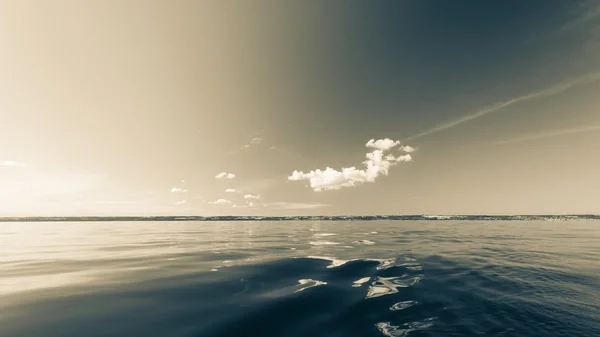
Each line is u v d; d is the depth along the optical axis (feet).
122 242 62.54
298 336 14.71
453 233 86.28
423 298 20.90
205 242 61.87
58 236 81.30
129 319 16.07
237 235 84.48
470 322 16.33
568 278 26.17
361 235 81.10
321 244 56.49
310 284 24.61
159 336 13.92
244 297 20.72
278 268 31.09
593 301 19.65
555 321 16.24
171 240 67.41
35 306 18.07
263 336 14.60
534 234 80.07
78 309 17.61
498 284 24.23
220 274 27.91
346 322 16.61
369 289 23.26
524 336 14.33
